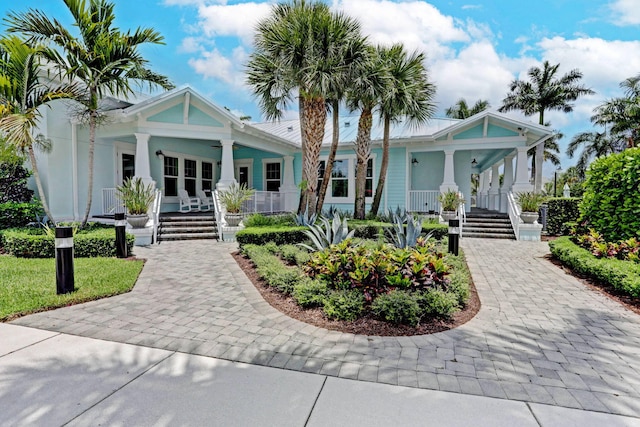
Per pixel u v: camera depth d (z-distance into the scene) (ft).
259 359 10.14
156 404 7.95
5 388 8.50
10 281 17.48
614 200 22.47
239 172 58.70
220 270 21.49
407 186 49.24
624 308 14.97
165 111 37.06
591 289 18.01
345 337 11.69
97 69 28.89
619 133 79.61
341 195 52.80
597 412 7.75
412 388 8.68
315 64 29.01
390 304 12.78
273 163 56.44
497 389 8.65
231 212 35.12
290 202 53.78
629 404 8.06
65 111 36.58
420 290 14.23
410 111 37.93
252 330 12.25
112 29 29.30
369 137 40.29
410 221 23.48
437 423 7.36
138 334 11.81
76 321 12.91
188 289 17.30
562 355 10.53
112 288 16.70
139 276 19.79
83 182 38.70
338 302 13.38
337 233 20.84
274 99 35.12
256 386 8.73
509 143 43.70
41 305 14.20
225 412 7.69
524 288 18.16
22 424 7.23
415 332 12.16
